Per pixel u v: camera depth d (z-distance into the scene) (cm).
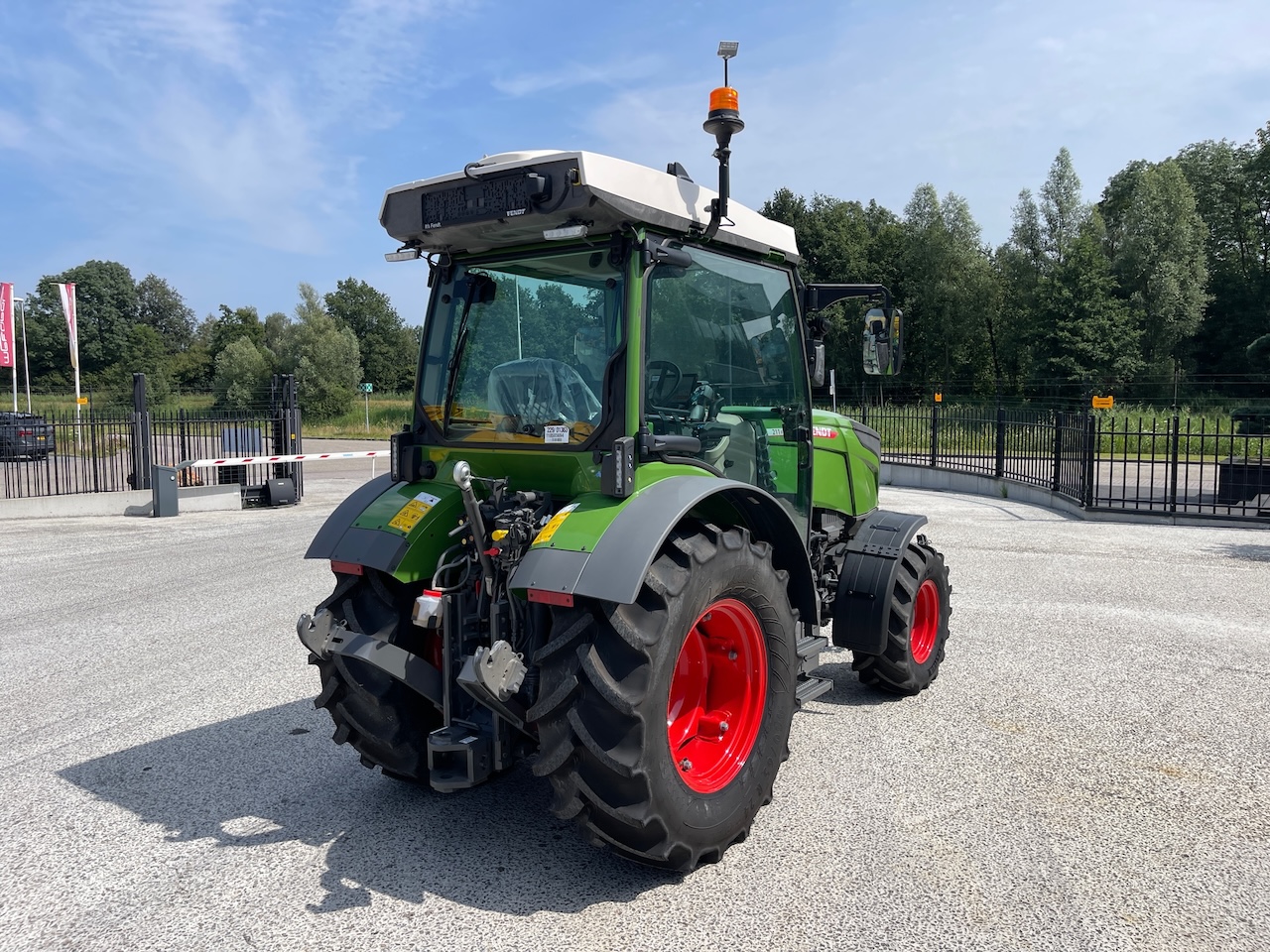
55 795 368
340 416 4794
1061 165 4697
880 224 5772
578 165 284
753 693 326
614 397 308
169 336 11425
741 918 270
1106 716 451
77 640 609
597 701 271
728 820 301
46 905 283
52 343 8450
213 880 298
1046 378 4262
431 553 331
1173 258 4469
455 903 281
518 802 359
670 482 306
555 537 289
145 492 1282
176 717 462
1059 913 271
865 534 475
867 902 279
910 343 4900
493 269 348
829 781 373
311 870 305
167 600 729
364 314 8631
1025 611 674
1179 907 275
